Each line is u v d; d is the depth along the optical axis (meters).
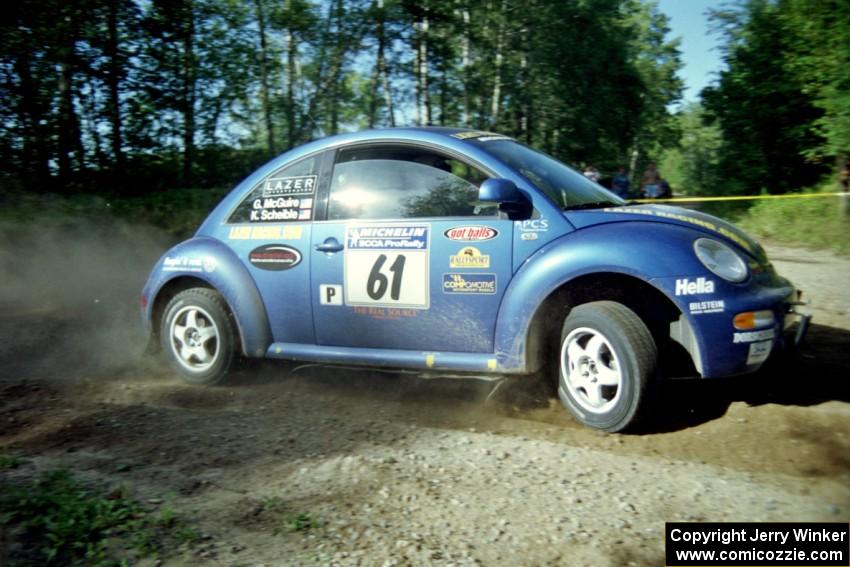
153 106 23.53
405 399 4.93
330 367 5.15
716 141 24.08
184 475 3.63
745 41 21.67
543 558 2.80
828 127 16.48
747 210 17.12
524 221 4.29
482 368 4.36
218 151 25.53
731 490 3.32
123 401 4.98
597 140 35.66
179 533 2.96
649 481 3.44
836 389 4.64
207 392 5.18
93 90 22.77
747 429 4.03
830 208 14.84
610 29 36.69
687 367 4.10
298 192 5.07
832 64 16.56
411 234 4.57
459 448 3.91
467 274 4.37
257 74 25.53
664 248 3.97
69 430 4.36
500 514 3.16
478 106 33.53
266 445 4.04
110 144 23.34
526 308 4.18
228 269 5.16
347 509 3.23
